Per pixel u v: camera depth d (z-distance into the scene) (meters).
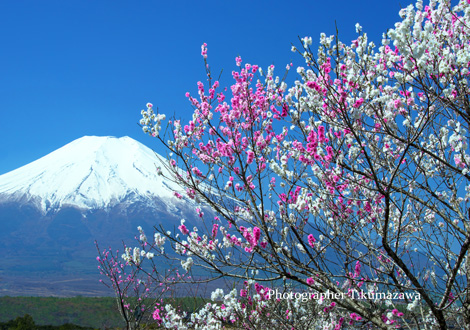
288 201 5.16
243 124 5.73
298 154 4.88
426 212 5.46
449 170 4.83
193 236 5.36
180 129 5.46
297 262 4.65
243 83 5.67
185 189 5.21
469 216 4.40
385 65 4.81
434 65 3.78
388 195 3.79
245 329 5.16
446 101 3.91
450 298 4.66
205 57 6.13
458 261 4.03
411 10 3.49
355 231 4.75
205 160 5.68
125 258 5.60
